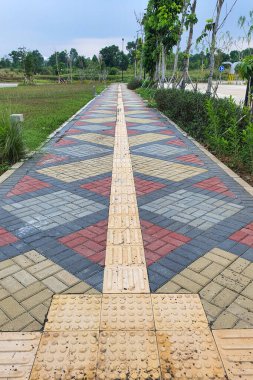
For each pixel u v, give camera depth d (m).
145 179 4.82
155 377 1.77
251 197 4.12
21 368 1.82
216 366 1.84
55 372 1.80
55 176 4.97
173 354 1.90
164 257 2.81
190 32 10.91
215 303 2.28
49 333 2.04
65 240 3.07
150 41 19.33
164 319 2.15
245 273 2.60
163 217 3.55
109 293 2.38
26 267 2.67
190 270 2.63
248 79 6.16
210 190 4.36
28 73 47.72
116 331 2.05
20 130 6.00
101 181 4.74
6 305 2.26
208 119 7.13
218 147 6.23
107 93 27.17
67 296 2.35
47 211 3.70
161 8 13.39
